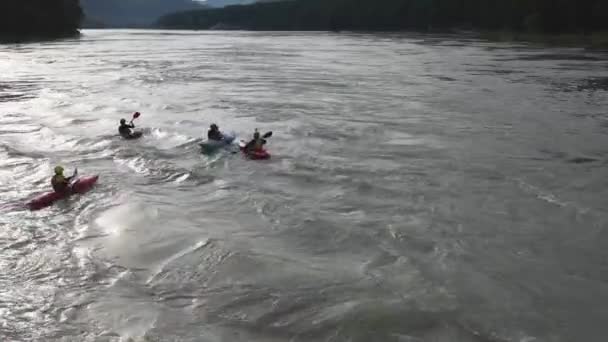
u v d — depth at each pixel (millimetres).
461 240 11211
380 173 15766
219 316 8367
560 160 17062
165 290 9148
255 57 60062
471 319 8344
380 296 8945
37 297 8883
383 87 33625
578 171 15898
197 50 74062
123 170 16094
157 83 35656
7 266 9969
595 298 9047
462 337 7898
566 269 10031
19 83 35719
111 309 8523
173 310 8531
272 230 11703
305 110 25453
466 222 12172
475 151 18141
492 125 22141
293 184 14852
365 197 13805
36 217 12430
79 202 13375
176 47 82062
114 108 25875
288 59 56844
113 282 9406
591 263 10273
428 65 48781
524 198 13680
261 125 22062
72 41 99250
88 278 9539
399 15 153000
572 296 9094
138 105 26734
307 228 11789
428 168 16250
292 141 19438
